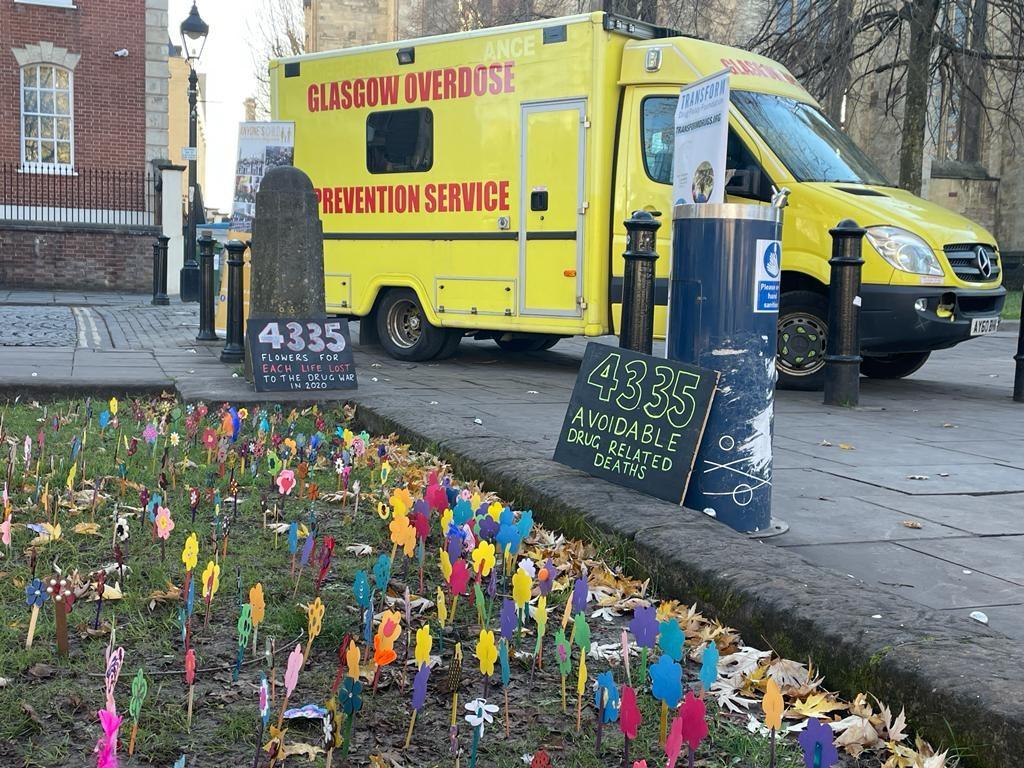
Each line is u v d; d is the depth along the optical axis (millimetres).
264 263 7656
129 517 4148
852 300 8039
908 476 5414
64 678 2641
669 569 3445
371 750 2346
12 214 22656
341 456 4770
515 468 4699
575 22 9477
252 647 2910
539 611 2746
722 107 4910
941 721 2361
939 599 3373
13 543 3729
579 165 9516
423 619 3166
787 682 2732
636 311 7480
